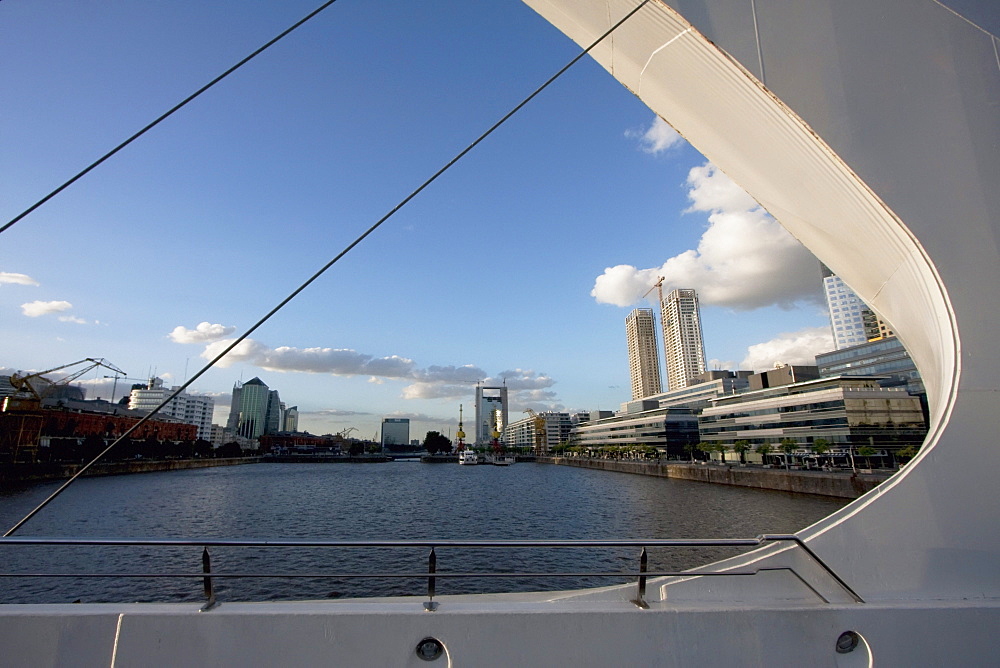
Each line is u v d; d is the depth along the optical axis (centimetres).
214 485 8444
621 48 492
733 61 391
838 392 7381
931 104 379
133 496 6544
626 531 3959
